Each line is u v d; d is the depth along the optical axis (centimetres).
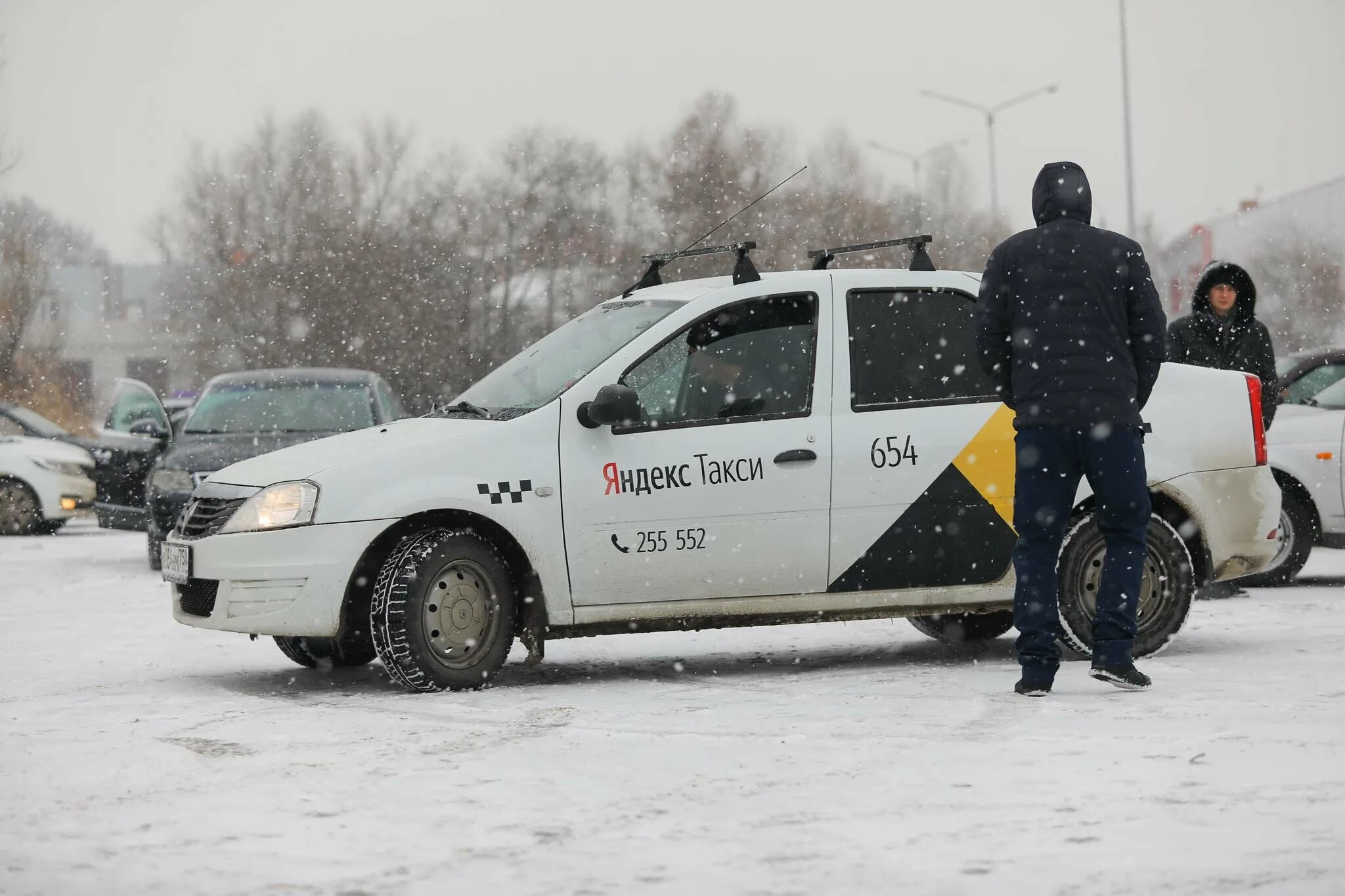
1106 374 689
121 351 7794
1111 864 411
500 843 441
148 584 1333
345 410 1462
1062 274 693
